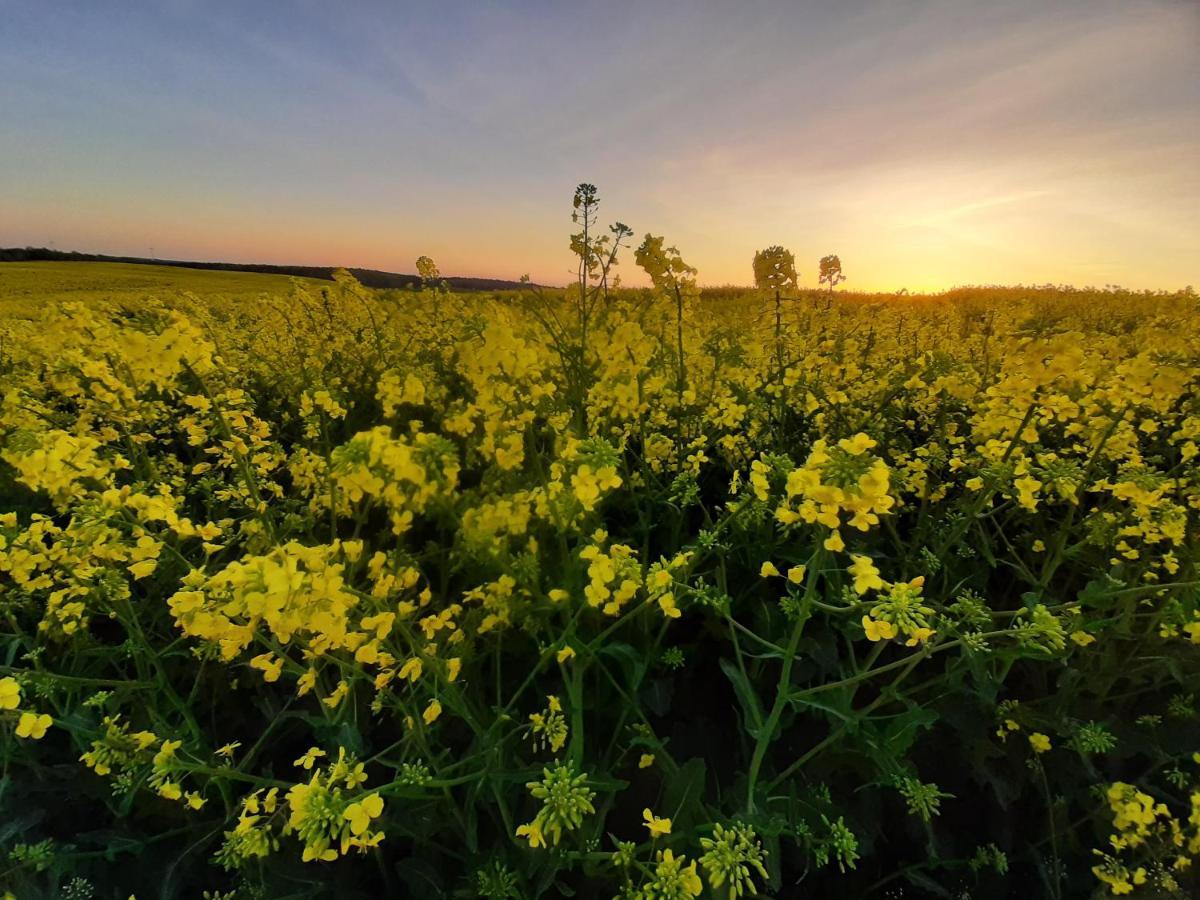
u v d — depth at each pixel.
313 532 2.92
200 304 8.73
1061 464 2.56
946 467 3.35
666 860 1.54
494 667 2.41
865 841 2.07
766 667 2.52
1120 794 1.97
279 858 1.98
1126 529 2.33
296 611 1.35
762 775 2.12
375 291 7.66
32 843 2.25
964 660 2.06
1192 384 3.36
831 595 2.29
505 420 2.38
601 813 1.80
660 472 3.17
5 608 2.30
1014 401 2.54
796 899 2.12
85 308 3.86
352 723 2.15
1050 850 2.26
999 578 3.15
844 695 1.96
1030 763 2.24
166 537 2.56
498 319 4.03
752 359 4.20
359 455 1.62
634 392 3.06
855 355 5.18
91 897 2.06
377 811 1.36
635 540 3.05
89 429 3.41
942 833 2.23
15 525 2.10
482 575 2.40
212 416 3.21
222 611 1.40
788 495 1.56
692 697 2.61
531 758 2.19
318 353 5.81
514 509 1.95
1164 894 1.92
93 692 2.43
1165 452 3.47
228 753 2.04
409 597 2.17
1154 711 2.46
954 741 2.41
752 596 2.69
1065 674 2.23
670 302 4.31
